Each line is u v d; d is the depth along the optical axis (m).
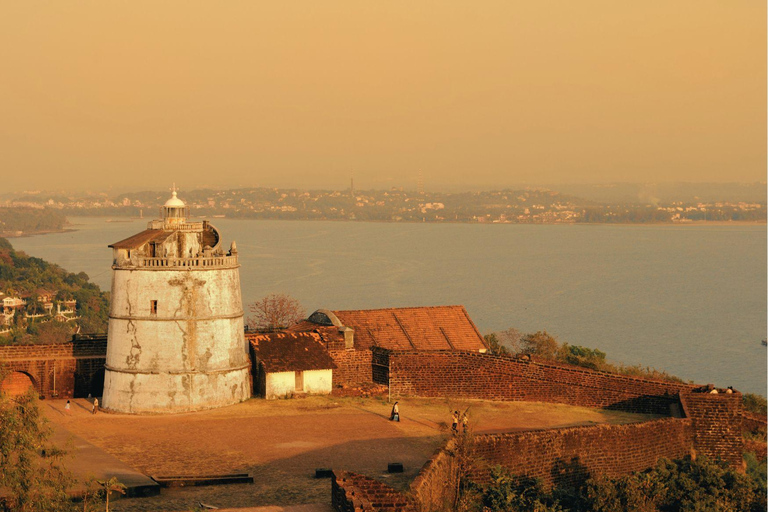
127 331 77.75
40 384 83.44
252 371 84.62
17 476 42.97
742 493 63.34
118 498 51.38
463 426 63.16
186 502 50.88
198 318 78.00
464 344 93.19
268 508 47.34
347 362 86.62
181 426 71.69
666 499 61.38
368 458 61.19
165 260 77.38
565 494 58.34
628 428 67.44
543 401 84.81
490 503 54.22
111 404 78.06
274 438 67.31
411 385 85.56
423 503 45.91
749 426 87.06
